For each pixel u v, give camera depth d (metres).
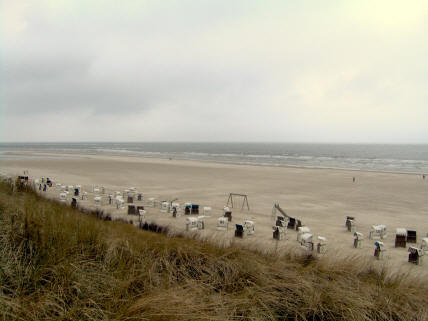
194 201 20.38
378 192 25.70
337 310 2.92
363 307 2.98
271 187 27.72
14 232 3.32
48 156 71.94
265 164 58.41
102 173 36.53
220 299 2.87
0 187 8.34
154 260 3.62
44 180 26.66
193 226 12.48
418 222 15.88
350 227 13.55
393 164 64.25
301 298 3.06
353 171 44.56
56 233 3.53
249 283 3.30
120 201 16.59
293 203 20.48
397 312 3.01
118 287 2.82
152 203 17.88
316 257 4.57
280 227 11.84
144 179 31.61
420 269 8.52
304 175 38.56
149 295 2.72
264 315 2.79
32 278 2.67
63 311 2.34
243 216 16.31
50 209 5.14
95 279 2.88
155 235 5.32
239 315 2.75
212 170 43.12
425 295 3.47
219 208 18.31
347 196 23.59
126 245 3.89
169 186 27.11
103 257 3.49
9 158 61.91
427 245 10.23
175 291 2.88
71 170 39.22
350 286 3.43
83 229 3.99
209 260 3.78
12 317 2.20
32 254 3.02
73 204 12.84
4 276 2.65
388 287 3.59
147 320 2.35
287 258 4.43
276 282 3.29
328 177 36.62
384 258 9.74
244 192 24.66
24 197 6.64
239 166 51.31
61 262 2.91
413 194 24.88
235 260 3.79
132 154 94.62
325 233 13.16
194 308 2.56
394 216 17.12
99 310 2.41
